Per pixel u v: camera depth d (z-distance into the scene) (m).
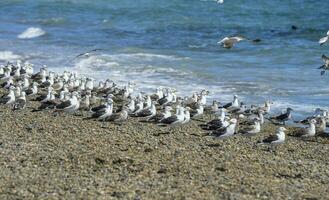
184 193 24.41
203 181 25.94
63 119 35.50
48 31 69.69
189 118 35.16
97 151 29.47
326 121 36.34
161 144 31.23
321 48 58.09
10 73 47.06
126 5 82.88
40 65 53.56
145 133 33.19
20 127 33.59
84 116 36.25
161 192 24.39
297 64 53.16
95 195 23.78
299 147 32.19
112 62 53.50
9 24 74.62
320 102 41.88
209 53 57.56
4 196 23.55
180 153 29.81
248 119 36.53
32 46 61.66
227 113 38.00
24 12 82.06
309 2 83.44
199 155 29.69
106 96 41.47
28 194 23.75
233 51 58.12
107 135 32.44
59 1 87.25
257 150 31.17
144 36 66.62
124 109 35.59
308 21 72.38
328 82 47.03
